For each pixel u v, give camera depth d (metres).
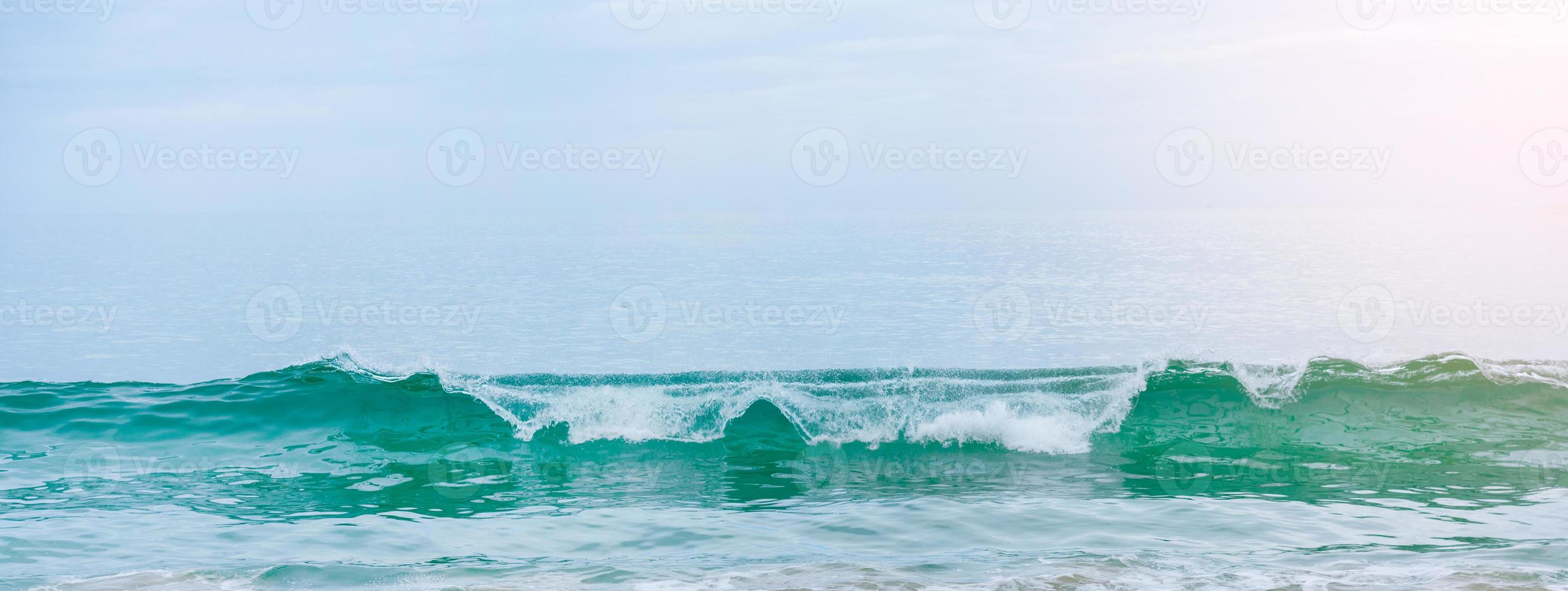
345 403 12.36
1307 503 8.60
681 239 54.53
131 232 70.62
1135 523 7.95
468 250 47.59
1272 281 29.41
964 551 7.21
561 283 32.38
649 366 19.30
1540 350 19.44
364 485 9.59
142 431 11.60
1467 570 6.47
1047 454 10.82
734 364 19.59
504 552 7.34
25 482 9.55
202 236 64.38
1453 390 12.51
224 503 8.88
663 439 11.54
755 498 9.09
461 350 21.39
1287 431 11.42
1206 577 6.42
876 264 37.28
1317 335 21.11
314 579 6.52
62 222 84.19
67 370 19.19
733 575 6.59
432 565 6.95
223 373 19.00
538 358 20.58
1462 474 9.65
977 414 11.67
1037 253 41.38
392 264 39.50
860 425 11.75
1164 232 55.09
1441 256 36.50
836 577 6.52
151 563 6.97
